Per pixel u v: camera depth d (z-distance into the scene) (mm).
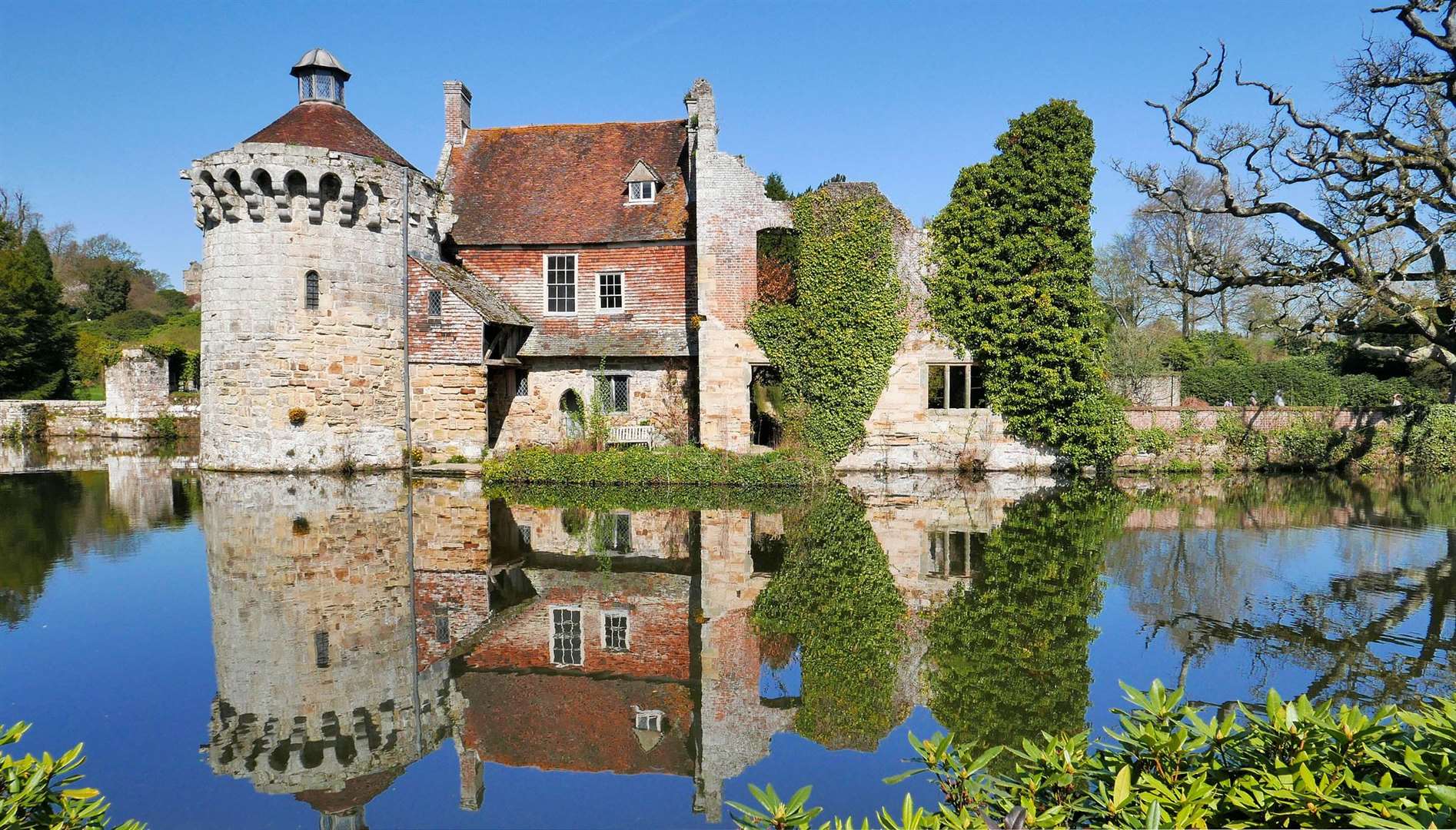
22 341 41688
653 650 9719
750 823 3934
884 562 13734
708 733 7621
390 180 25906
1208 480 23922
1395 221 18516
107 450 33812
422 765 7055
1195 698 7703
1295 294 23625
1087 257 24719
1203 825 3125
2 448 34594
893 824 3469
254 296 24453
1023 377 25062
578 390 28594
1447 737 3283
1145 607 10773
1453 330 18188
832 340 25484
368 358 25656
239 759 7078
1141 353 35531
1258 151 19547
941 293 25453
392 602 11539
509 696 8484
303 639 9984
